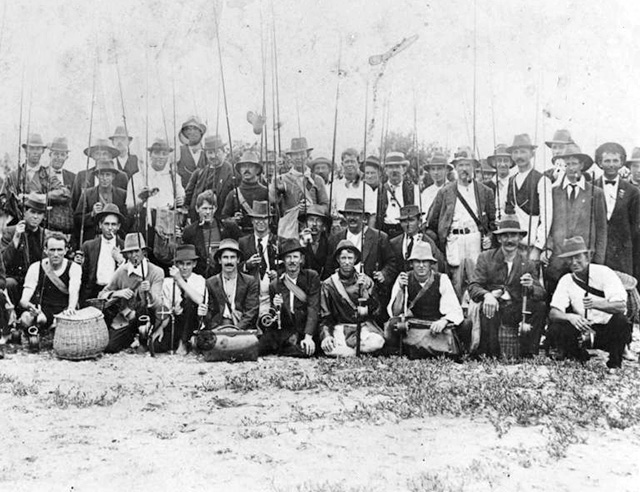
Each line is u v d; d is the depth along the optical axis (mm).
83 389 6332
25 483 4316
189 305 7754
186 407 5785
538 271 7555
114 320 7871
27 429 5254
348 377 6637
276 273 7773
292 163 8000
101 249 8078
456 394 5984
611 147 7676
